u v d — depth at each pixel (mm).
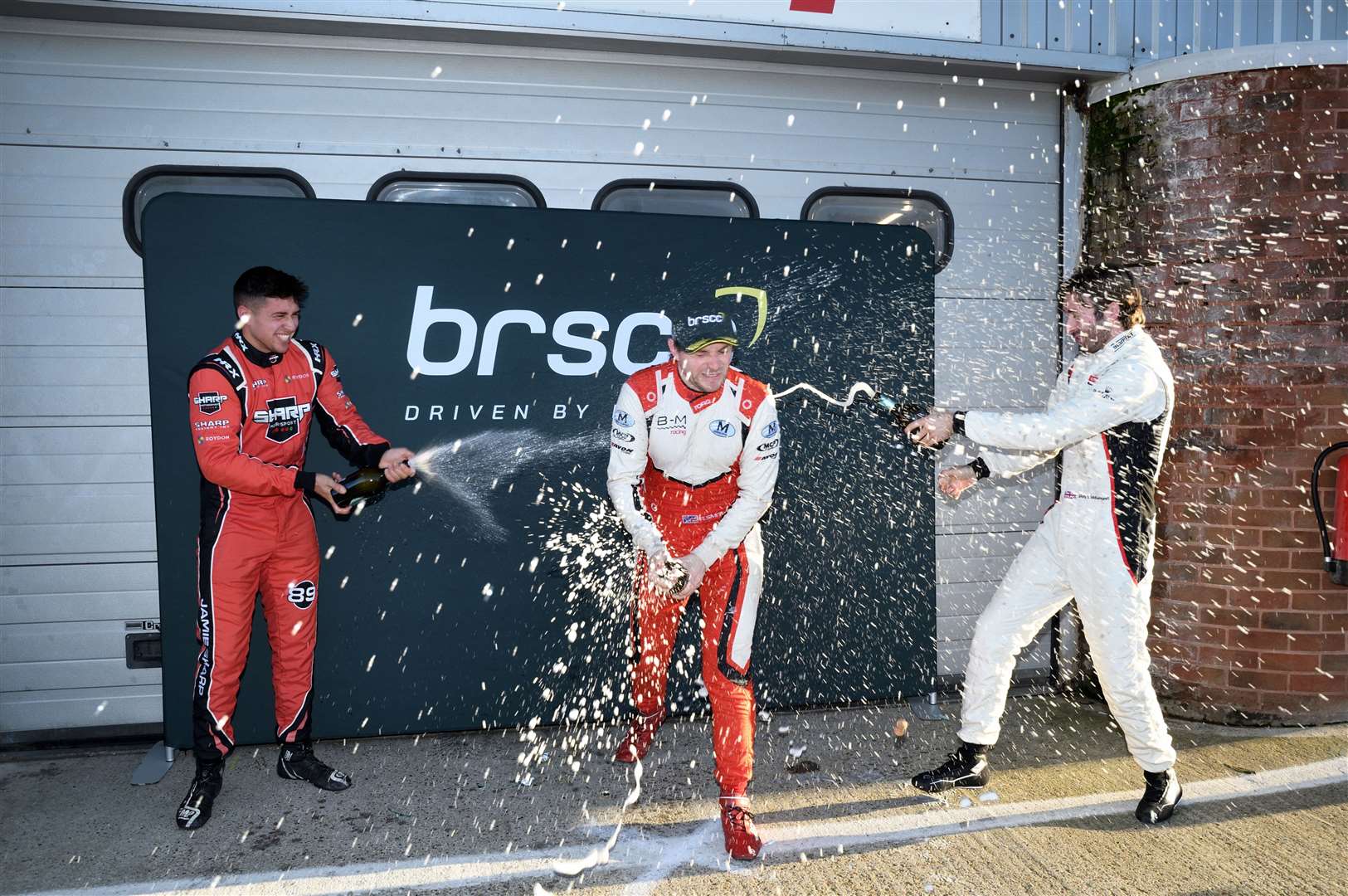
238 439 3148
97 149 3746
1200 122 4125
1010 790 3422
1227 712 4133
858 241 4195
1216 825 3137
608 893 2750
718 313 2854
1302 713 4090
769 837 3074
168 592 3648
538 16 3754
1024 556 3354
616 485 3102
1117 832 3090
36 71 3680
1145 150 4289
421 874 2865
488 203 4074
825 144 4348
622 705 4051
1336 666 4086
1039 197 4609
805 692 4195
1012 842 3021
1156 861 2891
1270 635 4082
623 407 3117
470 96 4000
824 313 4176
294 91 3863
